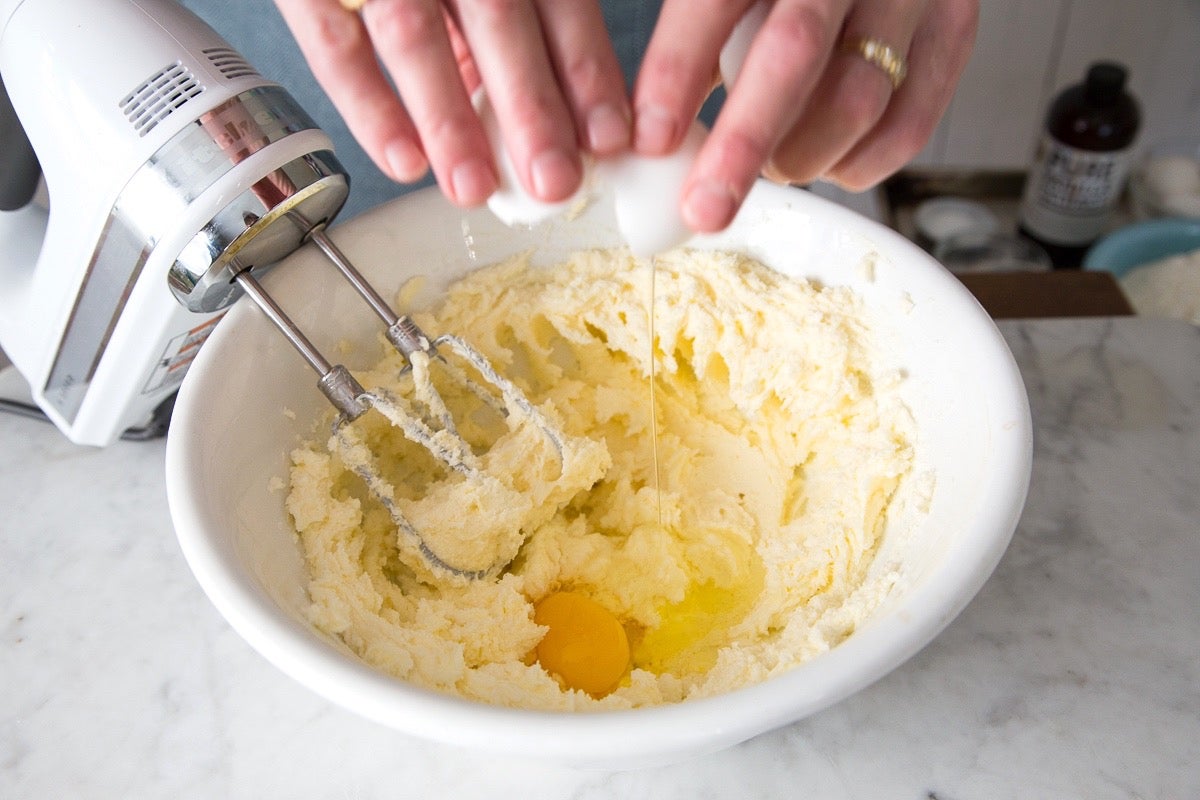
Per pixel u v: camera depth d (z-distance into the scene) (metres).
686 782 0.37
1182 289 0.77
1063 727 0.38
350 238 0.43
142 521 0.47
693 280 0.46
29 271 0.43
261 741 0.38
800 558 0.42
